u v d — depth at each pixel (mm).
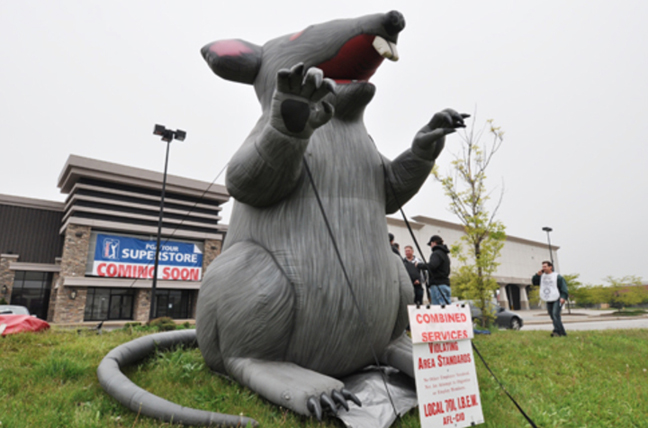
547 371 4258
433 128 2938
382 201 3047
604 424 2977
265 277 2672
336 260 2666
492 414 2900
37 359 3578
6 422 2178
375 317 2723
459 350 2465
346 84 2922
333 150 2859
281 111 2219
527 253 45938
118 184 23562
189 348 4004
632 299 44469
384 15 2682
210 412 2330
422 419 2227
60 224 25922
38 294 24500
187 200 25562
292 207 2777
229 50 3125
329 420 2482
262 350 2693
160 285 23719
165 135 17188
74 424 2264
